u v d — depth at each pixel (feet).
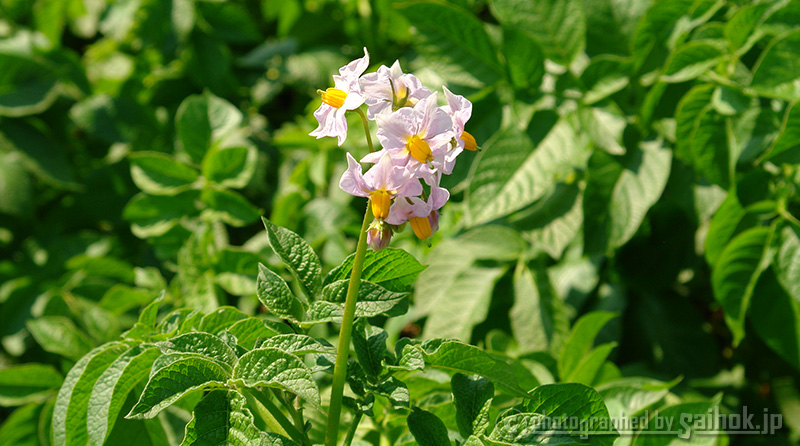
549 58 3.28
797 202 3.11
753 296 3.13
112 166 4.84
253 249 3.67
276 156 4.89
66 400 2.61
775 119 3.09
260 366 2.31
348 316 2.35
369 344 2.48
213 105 3.72
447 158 2.31
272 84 4.99
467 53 3.34
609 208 3.18
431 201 2.33
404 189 2.31
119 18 5.27
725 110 3.04
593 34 3.51
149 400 2.29
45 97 4.71
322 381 3.08
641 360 3.76
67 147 5.11
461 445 2.42
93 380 2.60
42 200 5.11
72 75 5.02
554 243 3.27
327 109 2.39
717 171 3.12
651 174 3.16
